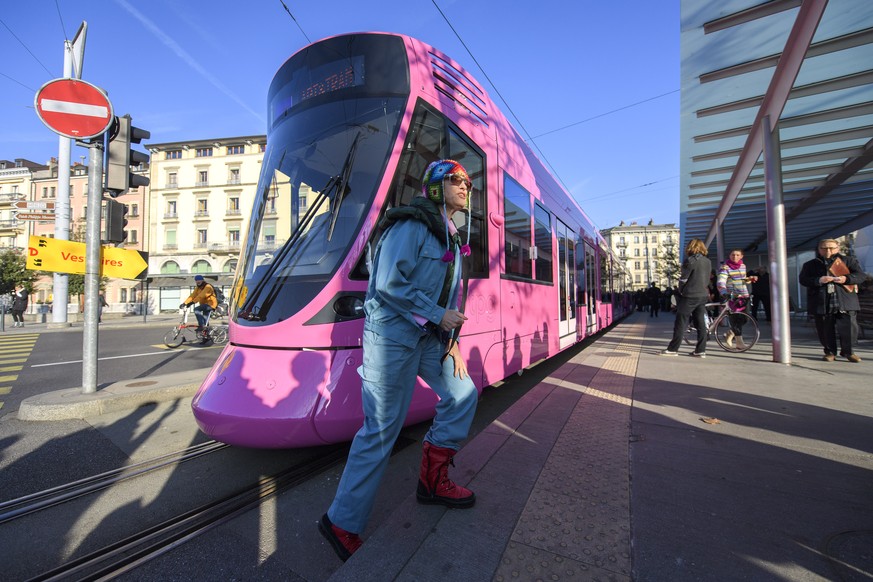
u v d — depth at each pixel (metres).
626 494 2.19
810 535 1.82
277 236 3.24
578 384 4.70
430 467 2.11
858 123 6.82
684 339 8.23
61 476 2.96
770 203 6.03
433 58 3.63
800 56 5.10
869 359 5.89
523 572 1.62
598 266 10.58
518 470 2.49
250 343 2.83
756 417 3.35
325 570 1.92
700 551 1.73
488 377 3.77
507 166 4.58
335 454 3.19
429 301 1.81
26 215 18.69
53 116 4.55
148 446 3.51
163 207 47.94
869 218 11.71
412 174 3.13
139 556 2.03
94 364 4.71
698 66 5.87
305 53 3.58
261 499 2.56
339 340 2.72
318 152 3.23
